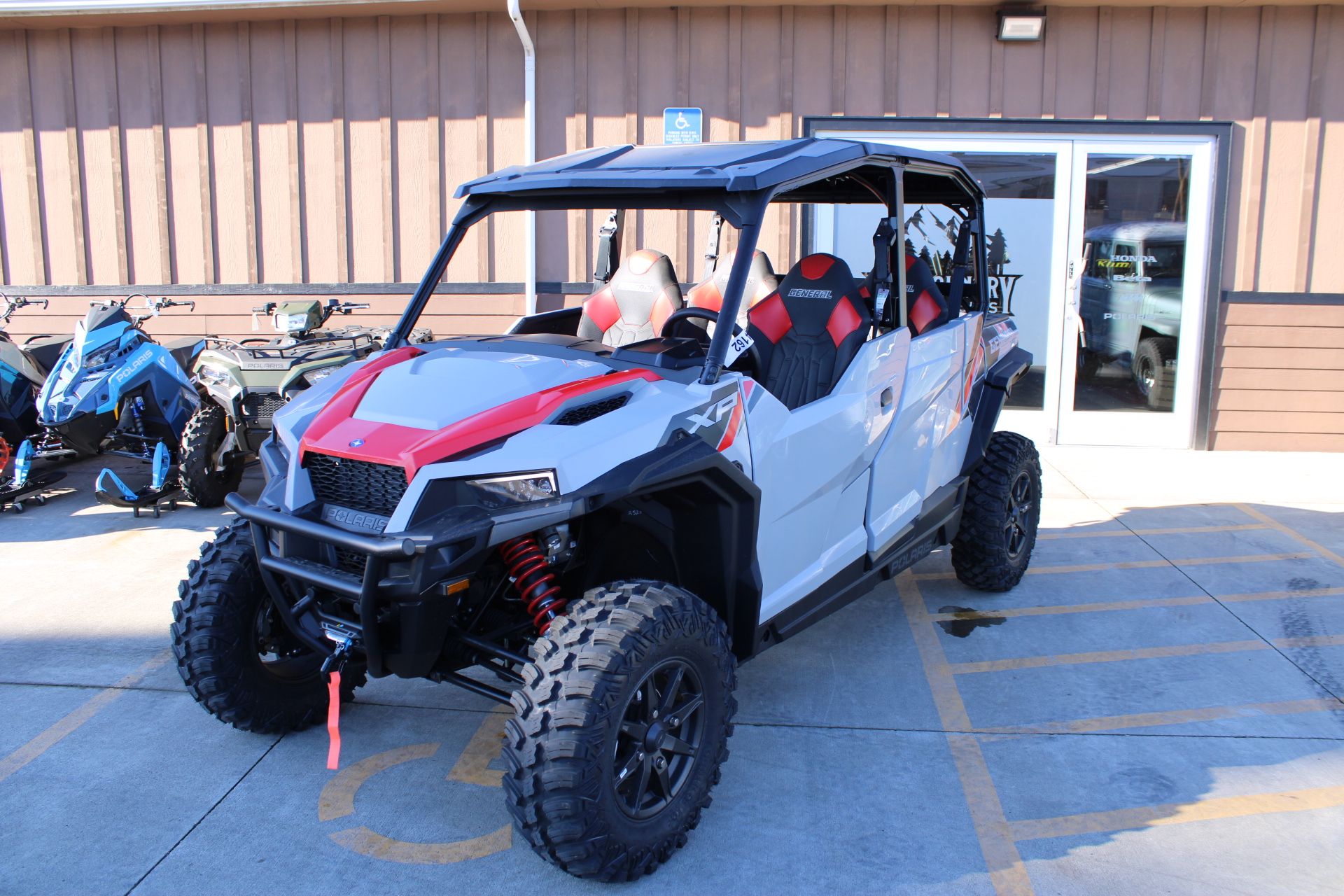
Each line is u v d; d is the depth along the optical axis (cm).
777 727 349
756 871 270
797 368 389
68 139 809
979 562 457
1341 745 339
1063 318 775
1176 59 739
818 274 393
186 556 517
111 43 796
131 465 716
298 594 295
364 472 270
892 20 742
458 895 260
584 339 371
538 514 248
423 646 257
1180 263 764
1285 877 269
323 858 274
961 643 422
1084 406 789
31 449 595
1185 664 402
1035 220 765
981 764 326
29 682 374
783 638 329
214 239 811
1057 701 370
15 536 550
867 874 269
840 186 431
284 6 738
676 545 299
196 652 308
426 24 768
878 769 322
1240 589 484
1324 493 656
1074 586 490
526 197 339
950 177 420
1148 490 666
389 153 784
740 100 756
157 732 340
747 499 291
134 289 823
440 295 800
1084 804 303
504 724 349
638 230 766
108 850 276
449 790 308
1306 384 768
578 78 761
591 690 242
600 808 244
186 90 795
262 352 604
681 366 314
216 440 593
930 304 419
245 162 797
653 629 254
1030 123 746
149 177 809
